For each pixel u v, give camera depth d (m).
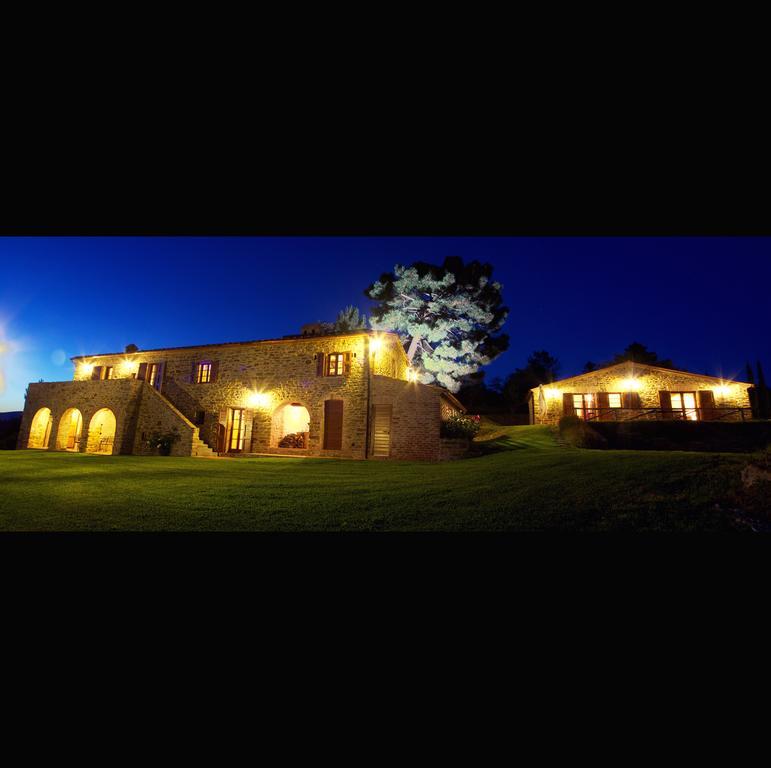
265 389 17.94
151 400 17.19
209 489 8.32
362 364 16.80
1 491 8.11
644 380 20.47
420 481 8.86
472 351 26.11
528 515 5.57
